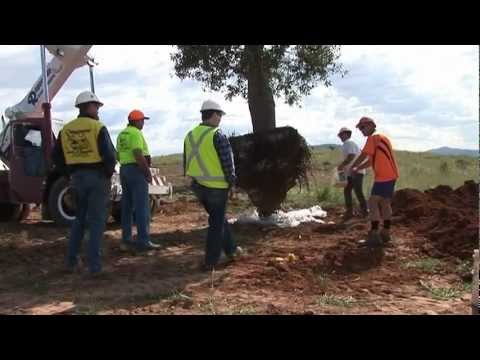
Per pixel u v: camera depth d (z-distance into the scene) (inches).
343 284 268.5
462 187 531.2
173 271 299.7
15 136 475.5
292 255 319.0
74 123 283.3
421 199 480.1
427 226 403.9
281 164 431.2
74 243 296.5
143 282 276.5
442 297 245.8
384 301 239.3
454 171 844.0
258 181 435.5
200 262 319.6
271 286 263.0
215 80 483.5
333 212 514.6
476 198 497.4
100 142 279.9
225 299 242.1
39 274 295.3
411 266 304.0
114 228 466.0
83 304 236.5
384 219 362.9
